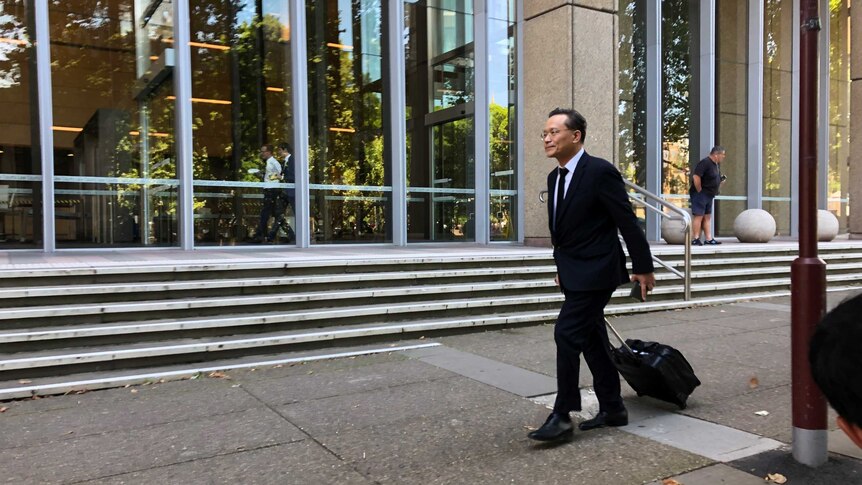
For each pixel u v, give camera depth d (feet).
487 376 16.84
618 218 11.73
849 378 2.89
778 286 33.22
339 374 17.04
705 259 32.30
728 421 13.37
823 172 55.62
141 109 35.01
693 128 49.37
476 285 24.62
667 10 47.75
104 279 19.58
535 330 23.07
